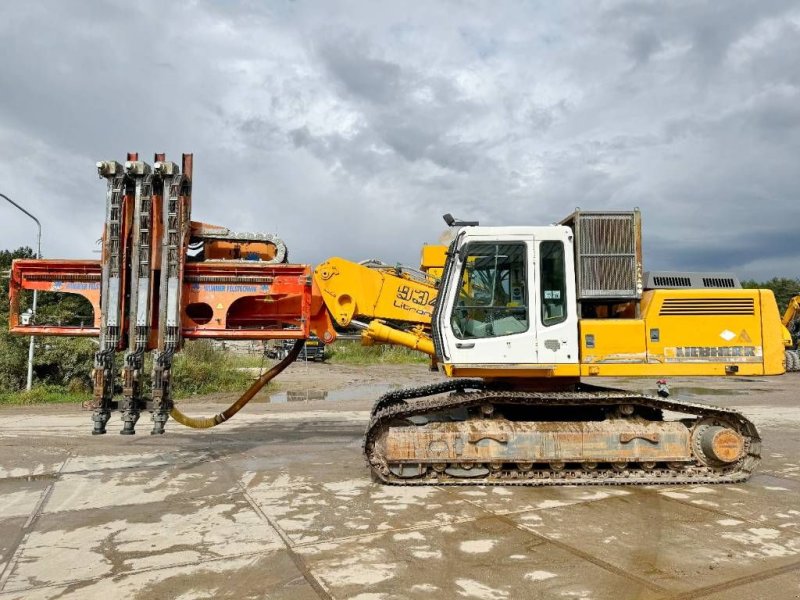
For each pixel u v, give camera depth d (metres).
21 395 15.88
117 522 5.25
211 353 21.42
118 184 6.70
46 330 7.02
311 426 11.28
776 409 13.89
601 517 5.42
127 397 6.44
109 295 6.66
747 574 4.14
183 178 7.02
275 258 7.38
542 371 6.70
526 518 5.37
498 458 6.54
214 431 10.67
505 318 6.72
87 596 3.77
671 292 6.80
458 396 6.95
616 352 6.70
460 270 6.73
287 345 32.91
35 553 4.51
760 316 6.85
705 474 6.67
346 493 6.23
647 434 6.62
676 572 4.17
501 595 3.78
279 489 6.40
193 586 3.91
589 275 6.75
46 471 7.27
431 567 4.23
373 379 22.80
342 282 7.84
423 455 6.51
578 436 6.60
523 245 6.75
